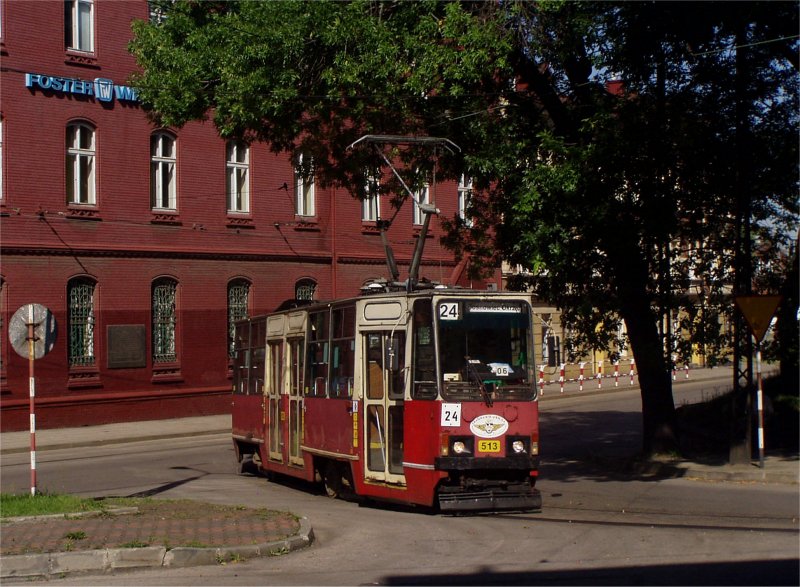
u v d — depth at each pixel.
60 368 29.03
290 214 35.44
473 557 10.27
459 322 13.47
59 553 9.59
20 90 28.28
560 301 18.30
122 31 30.78
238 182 34.22
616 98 17.47
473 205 18.52
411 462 13.36
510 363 13.66
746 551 10.14
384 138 16.95
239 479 19.56
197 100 17.47
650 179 16.16
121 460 22.72
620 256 16.92
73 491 17.38
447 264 39.88
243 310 34.19
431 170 18.39
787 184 17.84
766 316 17.53
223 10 18.58
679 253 18.20
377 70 16.25
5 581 9.24
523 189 16.03
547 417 31.81
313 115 17.56
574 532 11.77
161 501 14.08
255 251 34.25
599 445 23.75
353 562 10.10
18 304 28.12
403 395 13.61
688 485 16.75
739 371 18.39
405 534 11.85
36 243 28.52
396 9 17.06
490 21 16.22
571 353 19.69
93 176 30.14
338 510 14.35
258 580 9.16
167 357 32.06
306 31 16.44
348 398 14.79
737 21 16.77
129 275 30.83
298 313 17.22
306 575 9.41
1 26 27.95
